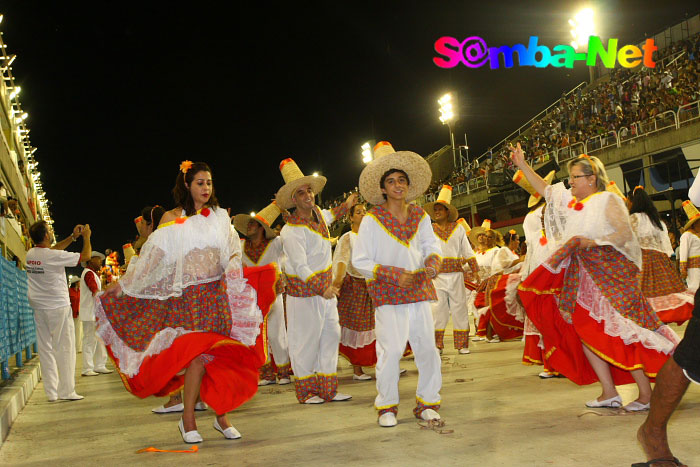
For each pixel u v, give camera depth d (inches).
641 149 673.0
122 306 152.4
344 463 124.3
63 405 228.4
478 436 138.6
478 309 380.5
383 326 158.7
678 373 100.4
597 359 163.9
